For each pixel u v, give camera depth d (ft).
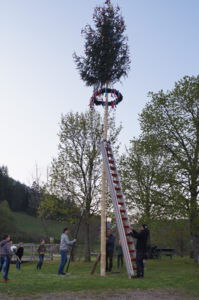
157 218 71.15
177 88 76.48
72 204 83.20
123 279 35.70
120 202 43.75
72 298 25.09
